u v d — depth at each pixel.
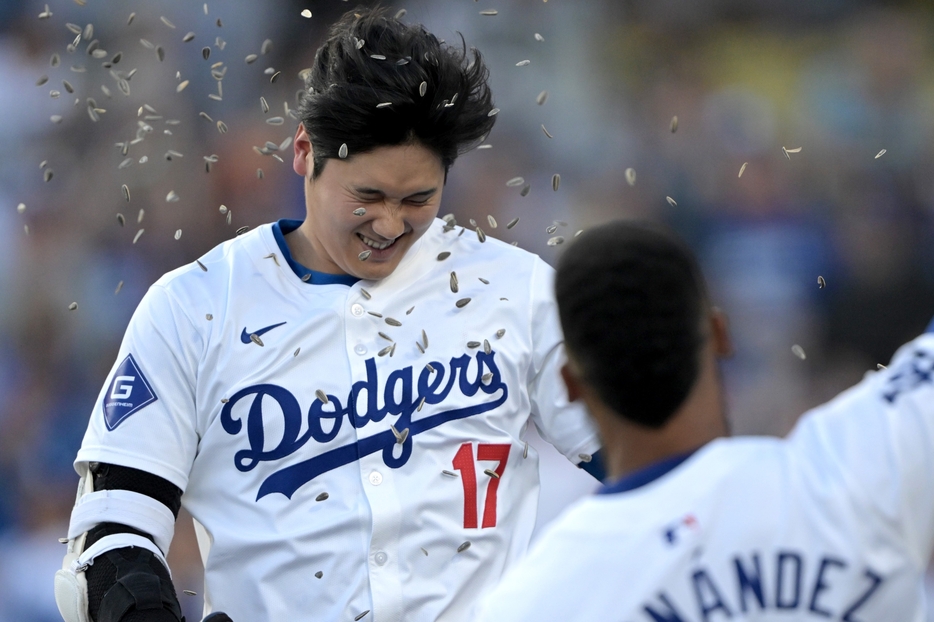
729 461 6.36
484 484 9.50
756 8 34.31
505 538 9.59
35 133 27.98
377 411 9.38
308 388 9.36
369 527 9.13
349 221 9.13
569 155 31.11
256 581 9.16
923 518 6.34
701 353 6.44
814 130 32.72
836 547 6.11
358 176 8.93
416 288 9.84
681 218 30.98
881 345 29.91
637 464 6.57
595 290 6.41
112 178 27.27
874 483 6.27
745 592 6.04
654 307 6.32
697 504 6.23
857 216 31.44
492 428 9.60
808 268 30.27
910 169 32.28
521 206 29.77
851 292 30.25
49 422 25.47
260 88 29.08
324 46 9.32
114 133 27.77
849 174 32.09
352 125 8.73
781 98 33.03
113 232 26.92
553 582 6.27
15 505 24.53
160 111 28.00
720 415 6.71
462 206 29.30
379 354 9.51
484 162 30.02
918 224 31.59
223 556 9.27
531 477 9.95
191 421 9.38
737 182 31.58
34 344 26.12
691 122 32.44
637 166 31.56
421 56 8.88
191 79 28.58
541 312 9.94
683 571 6.10
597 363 6.40
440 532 9.27
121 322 26.45
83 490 9.31
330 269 9.85
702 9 33.97
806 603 6.04
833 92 33.22
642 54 32.91
